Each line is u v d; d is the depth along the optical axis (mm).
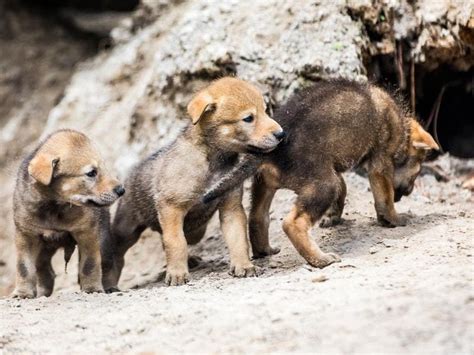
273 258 17547
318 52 20719
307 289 13766
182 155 16656
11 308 15164
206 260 19328
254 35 21344
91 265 16938
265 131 15953
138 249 21297
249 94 16172
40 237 17156
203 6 22344
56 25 33094
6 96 31266
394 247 16344
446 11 20453
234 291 14461
